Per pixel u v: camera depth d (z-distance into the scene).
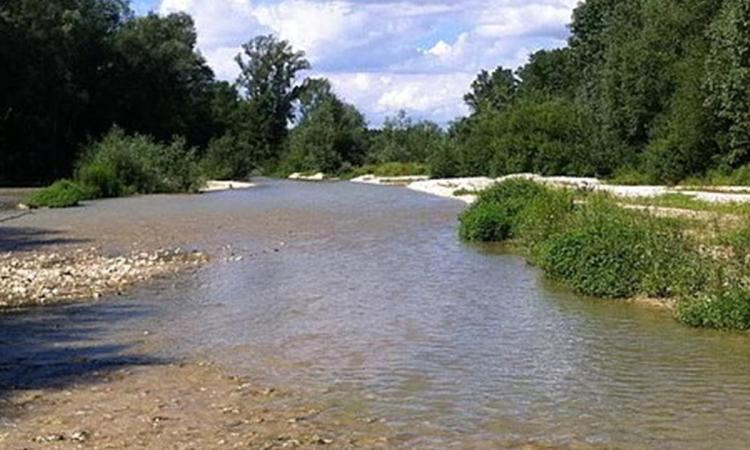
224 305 16.50
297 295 17.45
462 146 73.56
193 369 11.84
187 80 89.81
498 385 10.94
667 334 13.73
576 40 88.50
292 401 10.30
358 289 18.06
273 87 126.56
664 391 10.66
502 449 8.64
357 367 11.86
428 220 34.12
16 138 72.94
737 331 13.90
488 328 14.24
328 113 104.38
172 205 45.34
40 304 16.81
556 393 10.59
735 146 47.25
